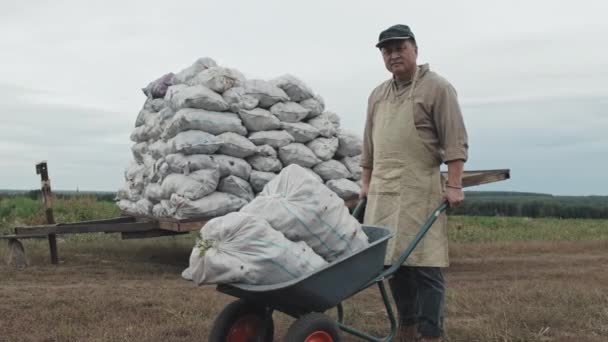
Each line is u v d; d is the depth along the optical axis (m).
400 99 4.79
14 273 8.15
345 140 8.34
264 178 7.76
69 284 7.45
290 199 3.90
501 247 12.29
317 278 3.60
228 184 7.62
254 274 3.56
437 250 4.69
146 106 9.27
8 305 5.97
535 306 6.16
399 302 4.98
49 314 5.57
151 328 5.11
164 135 8.13
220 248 3.56
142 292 6.78
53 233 8.85
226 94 7.79
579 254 11.62
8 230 13.71
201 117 7.50
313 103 8.25
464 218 21.11
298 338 3.58
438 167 4.80
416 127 4.70
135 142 9.71
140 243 12.02
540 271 9.21
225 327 3.91
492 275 8.77
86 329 5.09
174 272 8.59
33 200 17.56
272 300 3.72
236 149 7.63
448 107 4.60
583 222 22.16
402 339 4.97
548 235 16.14
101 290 6.88
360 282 3.89
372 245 3.87
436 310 4.71
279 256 3.61
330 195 4.02
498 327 5.16
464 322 5.56
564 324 5.47
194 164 7.45
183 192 7.40
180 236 13.39
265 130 7.88
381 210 4.80
